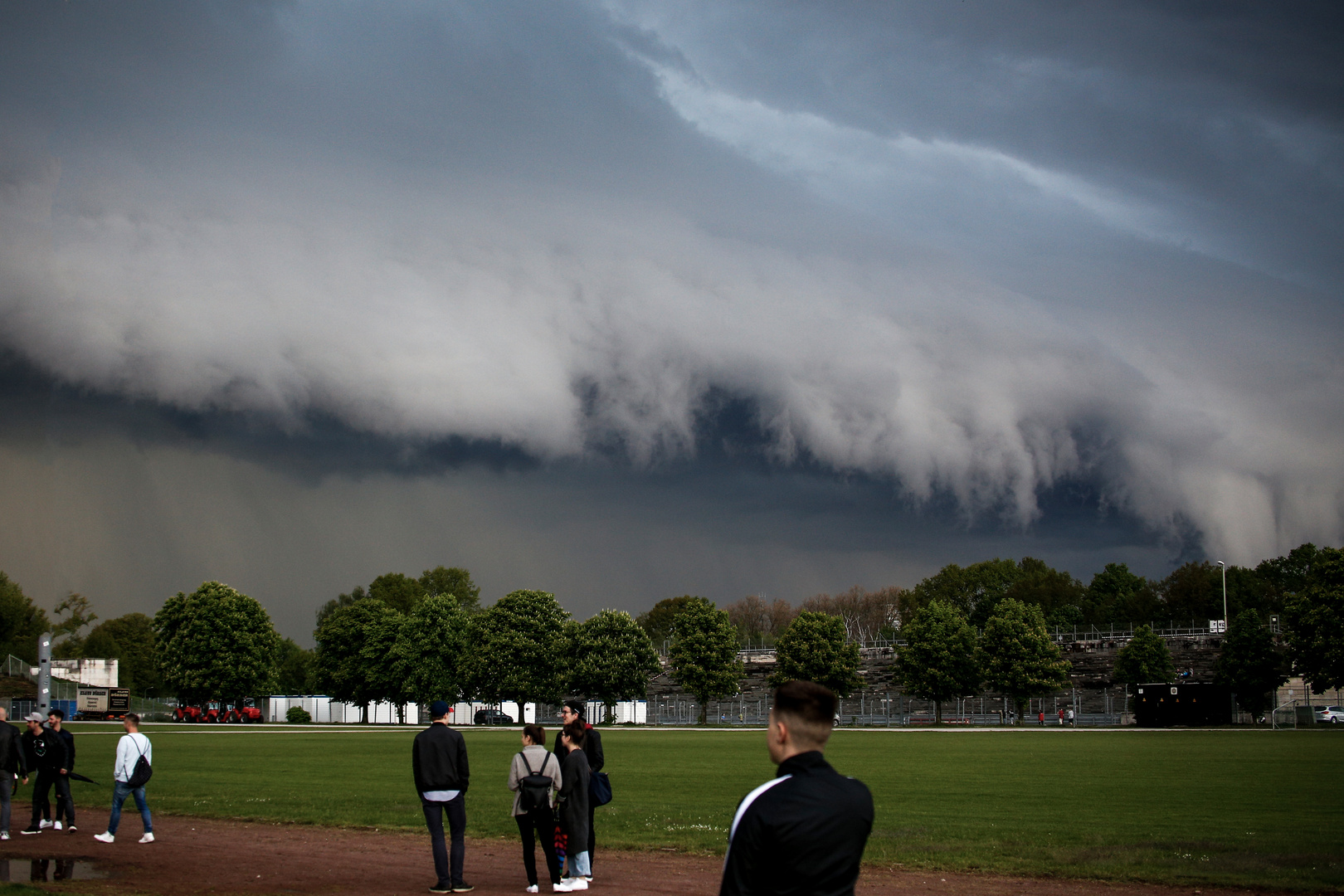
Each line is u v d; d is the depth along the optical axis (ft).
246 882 68.49
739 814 23.98
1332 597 363.35
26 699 433.48
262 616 451.12
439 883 65.77
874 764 179.22
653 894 64.23
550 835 66.18
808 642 449.06
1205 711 384.68
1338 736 294.46
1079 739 284.82
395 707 502.38
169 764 172.35
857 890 66.90
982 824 98.32
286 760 183.01
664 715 578.25
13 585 578.25
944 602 455.63
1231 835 90.89
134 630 654.94
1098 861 77.10
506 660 433.89
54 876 70.23
